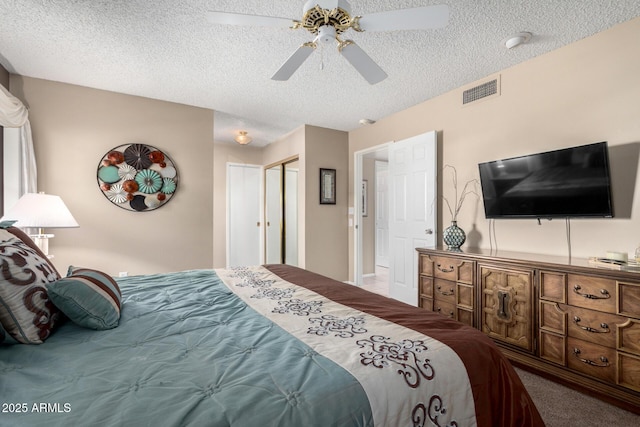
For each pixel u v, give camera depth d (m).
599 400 1.82
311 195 4.61
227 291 1.77
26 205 2.27
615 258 1.99
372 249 5.84
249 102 3.63
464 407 0.98
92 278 1.32
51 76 2.91
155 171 3.46
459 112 3.27
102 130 3.21
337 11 1.51
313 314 1.39
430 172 3.46
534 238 2.65
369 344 1.07
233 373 0.87
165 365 0.91
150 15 2.05
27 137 2.78
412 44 2.42
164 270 3.53
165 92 3.31
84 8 1.97
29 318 1.06
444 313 2.81
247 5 1.98
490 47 2.47
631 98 2.11
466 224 3.21
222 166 5.64
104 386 0.79
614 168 2.19
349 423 0.77
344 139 4.93
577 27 2.20
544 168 2.44
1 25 2.13
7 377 0.84
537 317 2.12
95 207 3.18
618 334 1.74
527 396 1.11
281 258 5.62
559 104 2.48
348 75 2.94
